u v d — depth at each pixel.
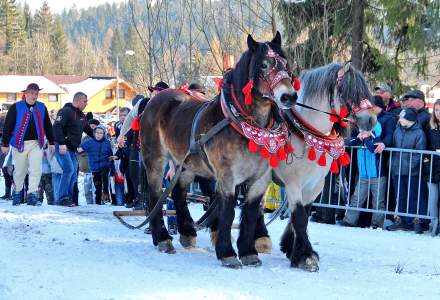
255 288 5.27
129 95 59.56
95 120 11.95
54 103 56.75
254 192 6.24
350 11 14.86
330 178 9.16
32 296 4.86
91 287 5.14
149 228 8.04
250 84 5.62
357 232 8.47
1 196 13.34
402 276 5.86
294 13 13.45
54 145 10.63
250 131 5.77
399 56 15.20
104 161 11.65
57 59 81.81
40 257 6.36
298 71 12.96
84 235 7.76
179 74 13.86
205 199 8.02
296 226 6.14
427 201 8.58
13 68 76.69
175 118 6.86
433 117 8.60
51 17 90.56
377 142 8.66
